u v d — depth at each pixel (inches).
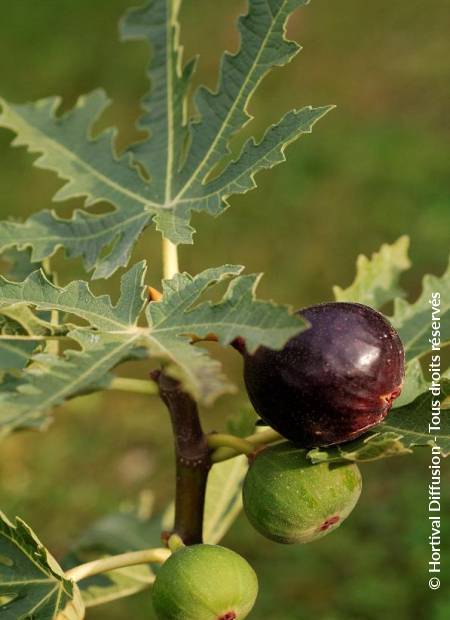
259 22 19.4
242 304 15.8
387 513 44.9
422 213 58.7
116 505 49.3
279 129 18.2
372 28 74.6
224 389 14.6
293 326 15.2
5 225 19.5
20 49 79.1
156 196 19.8
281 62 19.3
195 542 18.7
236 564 18.0
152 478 50.8
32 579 18.0
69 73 75.9
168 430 53.2
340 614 41.6
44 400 15.2
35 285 17.2
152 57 20.5
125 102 72.7
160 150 20.1
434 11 74.5
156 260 59.2
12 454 52.2
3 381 16.1
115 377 15.6
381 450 17.4
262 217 60.7
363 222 59.2
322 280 57.1
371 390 17.1
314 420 17.2
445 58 70.1
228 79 19.6
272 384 17.2
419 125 65.0
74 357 15.9
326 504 18.2
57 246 19.5
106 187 20.1
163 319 16.5
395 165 62.0
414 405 18.0
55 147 20.5
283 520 18.3
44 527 48.7
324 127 66.0
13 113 20.6
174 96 20.3
